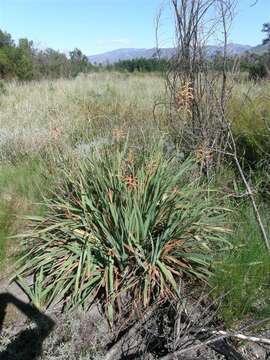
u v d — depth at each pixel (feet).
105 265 10.85
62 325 10.10
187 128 15.39
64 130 17.83
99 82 44.42
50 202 13.20
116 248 10.70
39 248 11.37
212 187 13.88
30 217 12.50
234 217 12.91
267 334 9.48
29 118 24.88
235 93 18.17
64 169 13.28
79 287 10.65
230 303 9.69
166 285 10.23
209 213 12.21
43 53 73.87
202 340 9.27
